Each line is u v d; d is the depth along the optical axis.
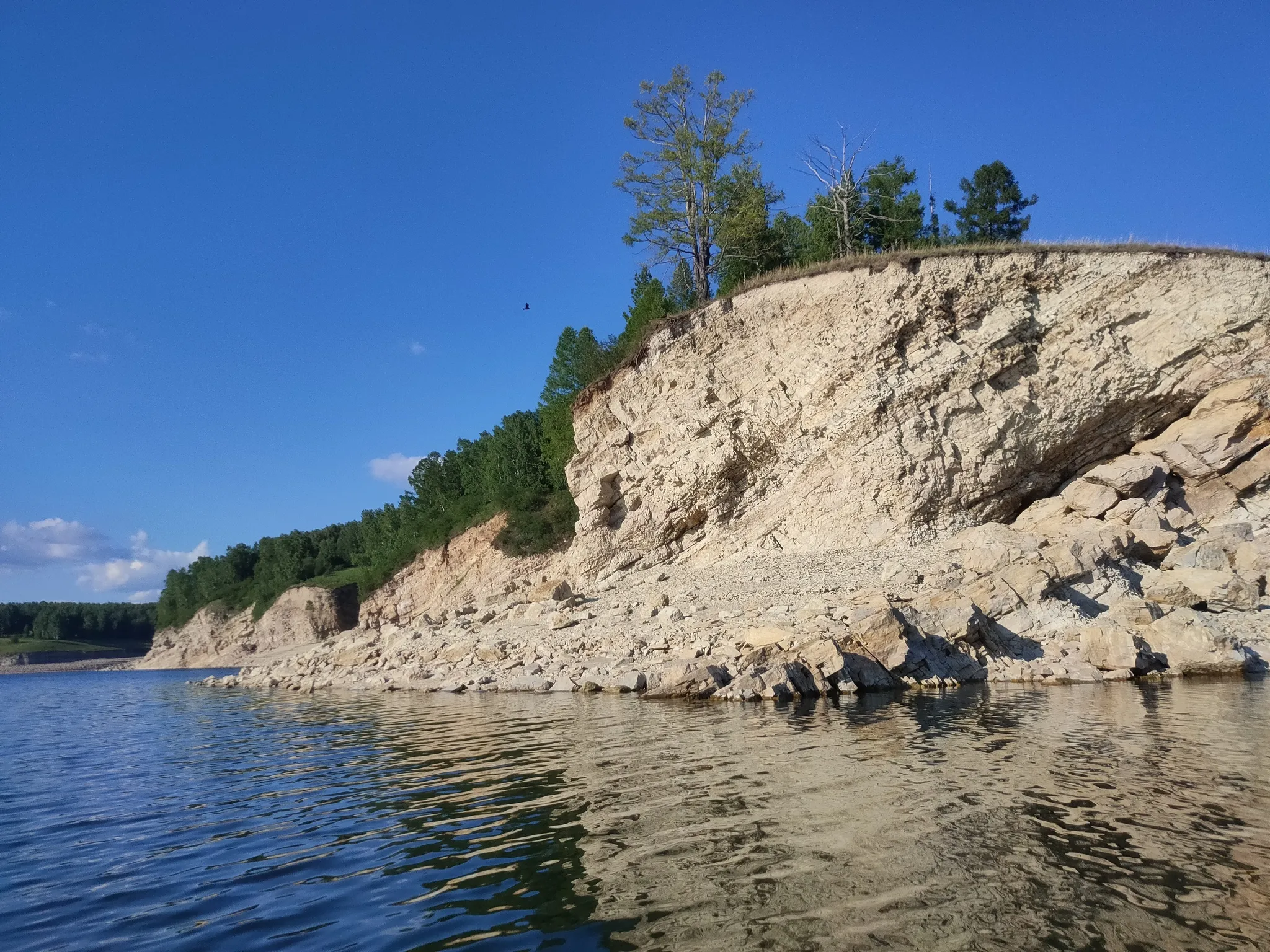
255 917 6.02
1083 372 27.64
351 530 92.75
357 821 8.55
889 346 28.94
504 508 48.81
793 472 30.66
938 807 7.85
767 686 16.38
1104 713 13.05
